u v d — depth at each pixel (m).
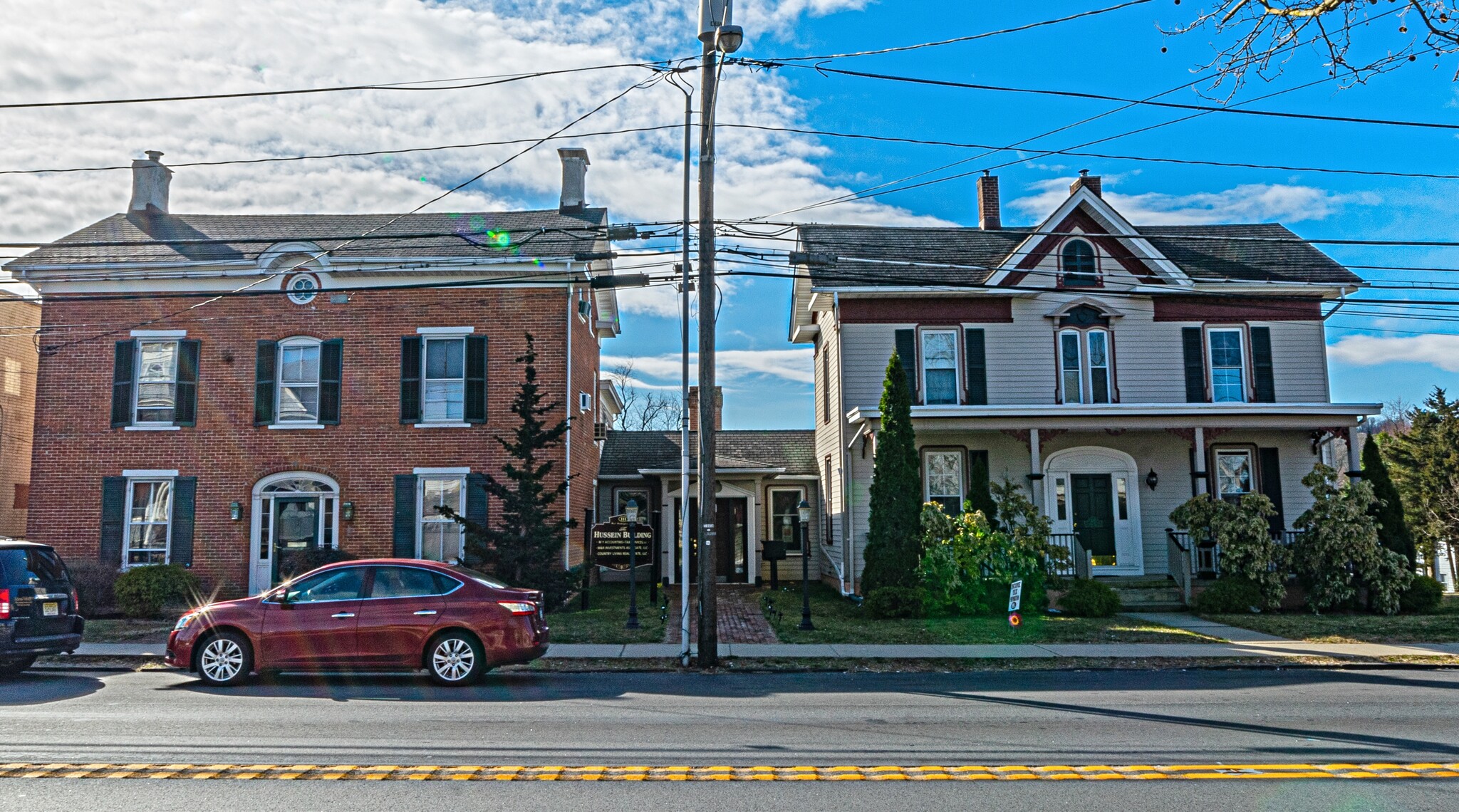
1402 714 9.98
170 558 21.47
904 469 19.55
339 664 12.05
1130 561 22.36
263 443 21.67
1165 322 23.17
